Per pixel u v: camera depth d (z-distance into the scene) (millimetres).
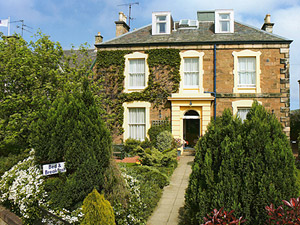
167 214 6910
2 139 11078
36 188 5785
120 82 16578
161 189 9055
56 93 11484
